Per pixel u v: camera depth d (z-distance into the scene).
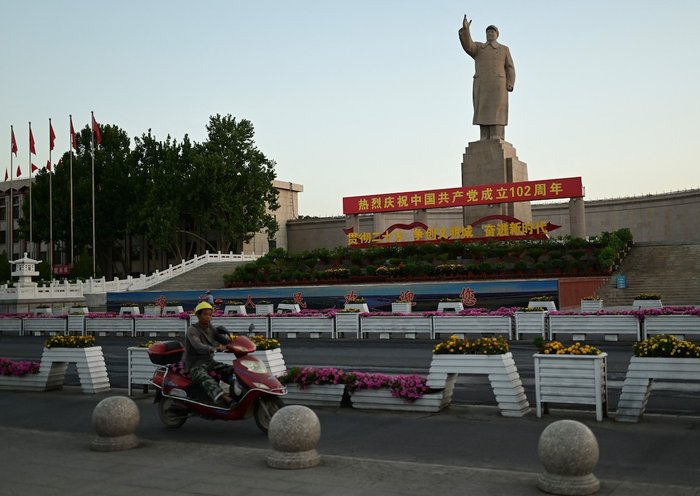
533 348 20.30
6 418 11.81
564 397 10.14
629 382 9.86
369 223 76.38
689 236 61.12
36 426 11.14
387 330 24.91
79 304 49.69
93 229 61.72
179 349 10.77
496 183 50.44
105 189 71.19
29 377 14.58
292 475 7.51
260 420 9.84
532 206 72.31
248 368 9.77
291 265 49.94
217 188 64.62
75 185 69.62
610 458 7.95
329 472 7.60
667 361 9.59
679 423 9.76
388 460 8.16
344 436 9.57
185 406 10.26
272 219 69.81
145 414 11.78
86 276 60.28
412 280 43.44
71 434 10.30
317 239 80.38
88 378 14.07
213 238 75.25
